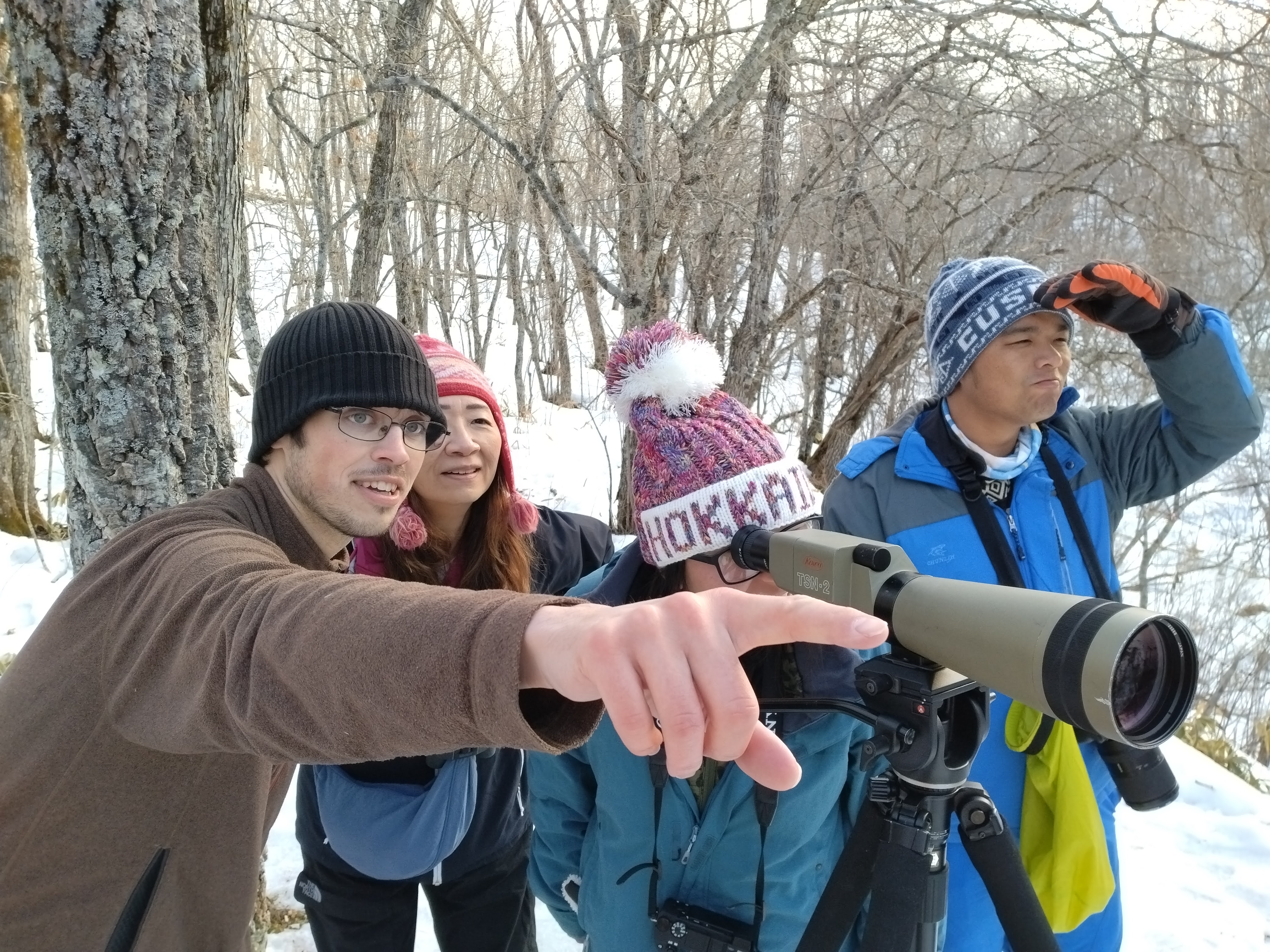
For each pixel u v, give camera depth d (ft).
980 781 5.52
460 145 28.86
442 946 6.13
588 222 20.40
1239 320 21.65
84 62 5.07
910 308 17.52
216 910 4.00
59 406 5.63
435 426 4.15
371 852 5.02
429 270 30.78
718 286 18.25
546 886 5.34
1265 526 27.61
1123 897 9.24
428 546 6.15
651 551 4.96
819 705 3.70
